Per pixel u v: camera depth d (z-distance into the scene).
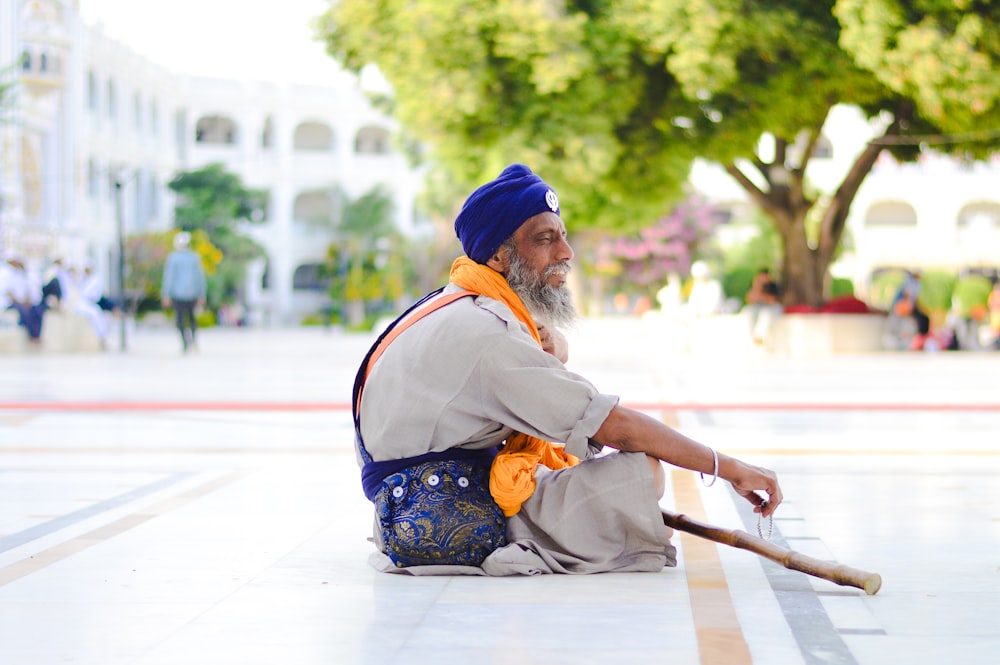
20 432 7.50
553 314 3.46
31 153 33.06
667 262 42.41
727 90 16.36
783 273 20.19
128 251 41.09
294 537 3.97
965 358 17.48
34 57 33.38
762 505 3.36
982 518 4.35
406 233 57.00
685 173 18.48
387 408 3.41
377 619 2.83
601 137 15.77
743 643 2.60
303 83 56.59
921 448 6.59
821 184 45.91
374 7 16.36
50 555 3.66
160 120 51.22
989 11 15.05
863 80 16.36
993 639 2.64
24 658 2.50
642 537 3.40
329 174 56.84
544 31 15.07
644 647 2.57
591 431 3.28
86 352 19.52
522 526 3.42
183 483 5.29
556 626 2.76
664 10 15.31
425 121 15.95
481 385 3.34
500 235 3.42
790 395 10.35
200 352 19.84
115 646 2.59
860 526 4.19
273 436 7.29
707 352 19.20
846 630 2.73
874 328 19.36
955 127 16.89
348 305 47.41
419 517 3.34
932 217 47.53
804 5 16.06
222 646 2.59
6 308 19.08
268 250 55.88
